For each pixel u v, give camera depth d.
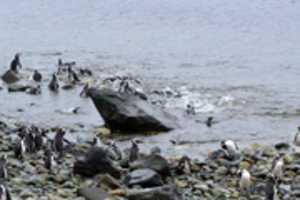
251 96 158.62
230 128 133.62
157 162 102.12
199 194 94.50
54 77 165.38
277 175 101.19
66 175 99.50
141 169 99.81
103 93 132.38
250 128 133.88
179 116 141.12
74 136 125.69
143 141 125.38
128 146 121.56
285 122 138.12
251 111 145.62
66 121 137.88
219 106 149.00
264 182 100.31
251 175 102.81
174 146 122.31
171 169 103.75
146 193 88.94
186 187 97.62
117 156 110.31
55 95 160.12
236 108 147.75
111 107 131.12
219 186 98.75
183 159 105.56
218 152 112.69
